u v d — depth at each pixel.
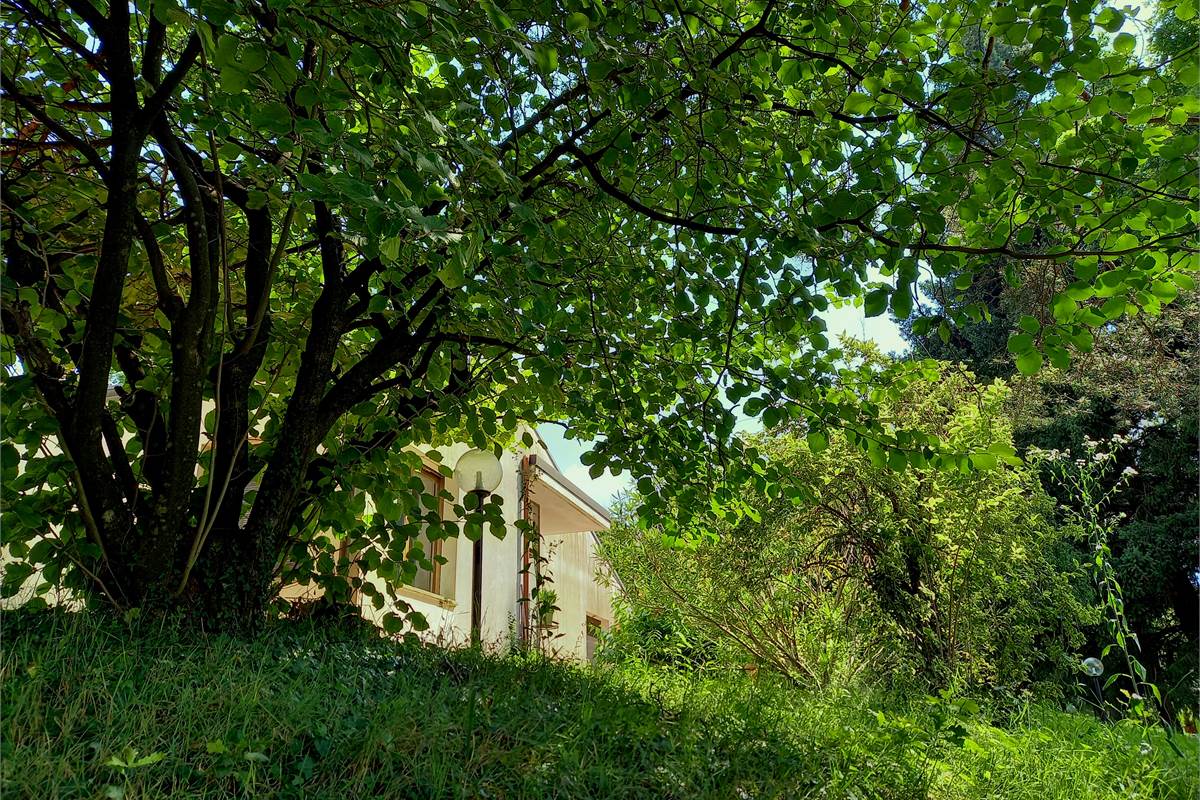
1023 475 9.42
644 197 5.40
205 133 4.83
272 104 3.08
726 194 4.65
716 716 5.10
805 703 6.36
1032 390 17.47
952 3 4.29
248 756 2.82
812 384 5.54
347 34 3.32
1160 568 16.02
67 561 4.48
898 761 4.64
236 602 4.71
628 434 6.30
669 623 10.43
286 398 6.27
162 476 4.87
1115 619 5.90
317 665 4.29
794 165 4.49
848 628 9.14
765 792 3.91
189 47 3.88
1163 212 4.23
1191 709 5.74
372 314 5.76
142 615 4.28
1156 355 16.30
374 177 3.29
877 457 5.39
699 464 6.44
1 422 4.05
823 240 4.16
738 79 4.34
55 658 3.42
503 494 11.80
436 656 5.53
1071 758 5.25
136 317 5.65
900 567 9.28
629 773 3.67
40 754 2.63
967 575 9.00
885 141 4.39
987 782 4.69
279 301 6.41
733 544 9.47
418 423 5.98
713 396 5.83
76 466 4.32
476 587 7.93
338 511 5.68
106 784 2.62
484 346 6.07
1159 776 4.87
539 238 4.33
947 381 10.80
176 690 3.41
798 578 9.72
